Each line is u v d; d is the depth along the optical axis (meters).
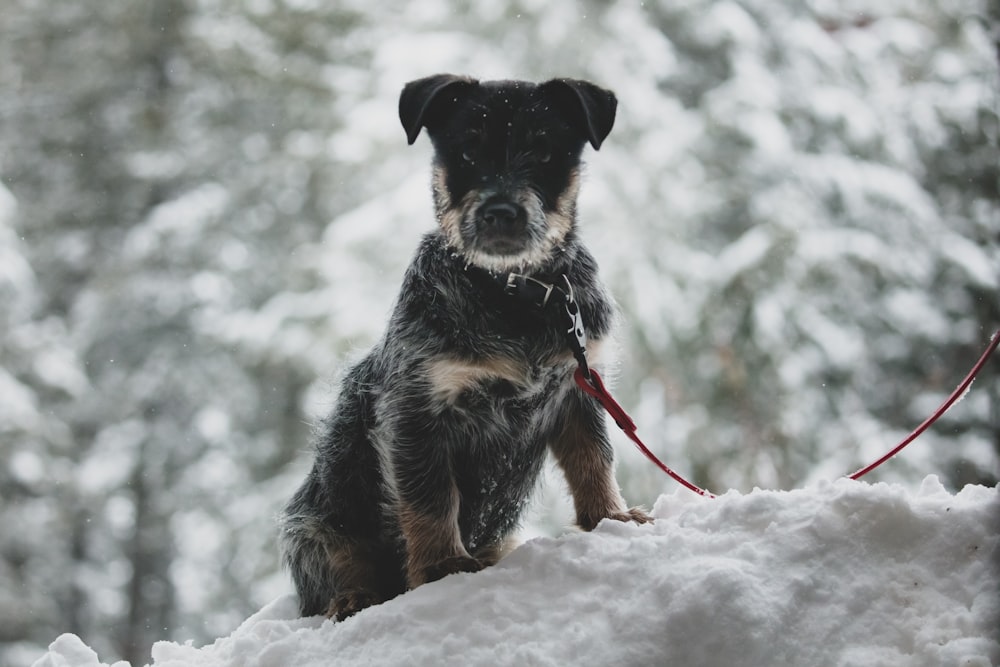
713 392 11.55
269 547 12.96
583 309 4.04
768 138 12.14
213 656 3.60
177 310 16.59
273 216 16.72
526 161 4.03
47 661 3.49
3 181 18.89
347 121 12.85
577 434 4.15
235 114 17.59
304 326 12.24
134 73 18.36
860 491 3.18
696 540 3.27
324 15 16.11
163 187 18.27
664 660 2.96
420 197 11.53
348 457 4.35
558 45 12.16
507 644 3.09
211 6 17.89
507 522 4.38
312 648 3.31
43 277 18.27
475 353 3.86
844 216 12.39
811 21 13.56
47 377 14.22
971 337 12.88
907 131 13.70
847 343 11.88
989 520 3.04
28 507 14.54
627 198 11.70
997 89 12.40
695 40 13.16
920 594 2.97
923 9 14.69
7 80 19.36
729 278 11.52
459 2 12.85
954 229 13.27
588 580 3.26
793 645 2.92
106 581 17.16
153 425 16.69
